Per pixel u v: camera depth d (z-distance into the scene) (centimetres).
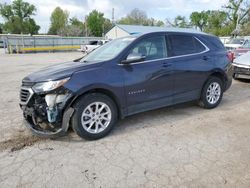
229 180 269
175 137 382
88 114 366
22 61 1845
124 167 298
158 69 424
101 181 270
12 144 361
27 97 360
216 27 5675
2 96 666
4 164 306
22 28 7838
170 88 450
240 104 563
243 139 372
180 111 512
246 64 796
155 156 324
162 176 278
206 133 396
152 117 476
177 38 466
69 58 2192
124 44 419
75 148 348
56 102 343
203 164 302
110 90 375
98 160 315
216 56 516
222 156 321
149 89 420
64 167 299
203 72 493
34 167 299
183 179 272
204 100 512
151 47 429
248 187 256
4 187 261
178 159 315
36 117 362
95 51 477
